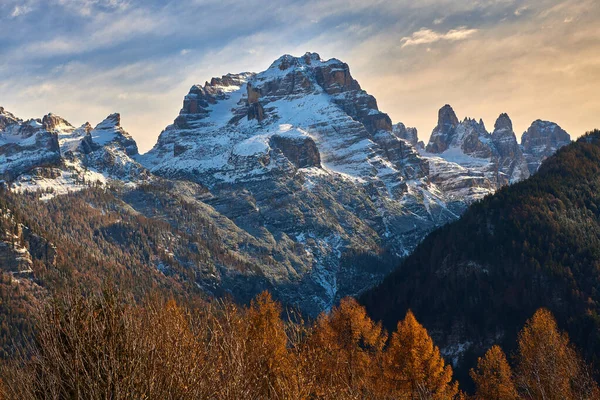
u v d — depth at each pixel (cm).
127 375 2934
